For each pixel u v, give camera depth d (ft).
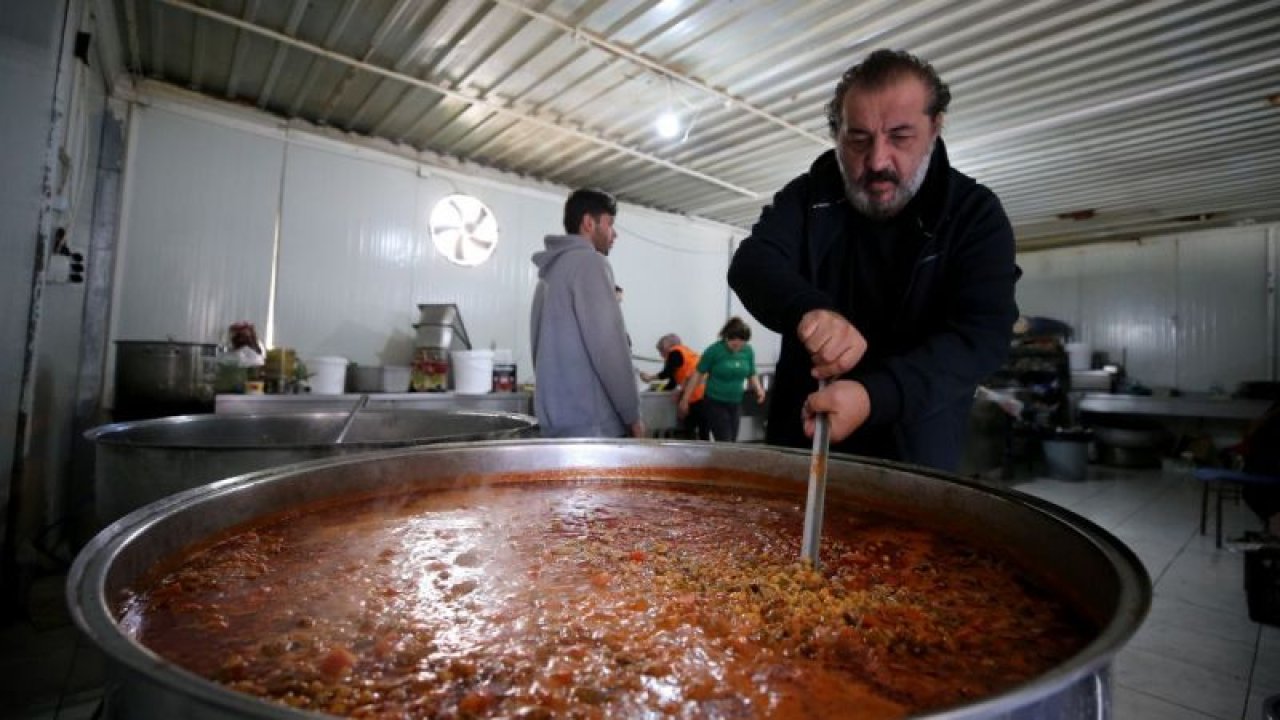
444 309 16.01
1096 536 2.40
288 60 13.32
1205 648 8.11
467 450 4.19
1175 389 24.91
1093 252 27.14
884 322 4.38
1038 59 12.84
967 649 2.19
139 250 13.46
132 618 2.24
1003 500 3.07
